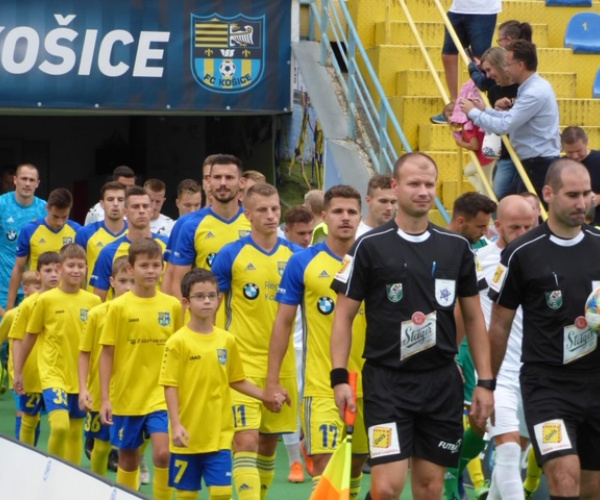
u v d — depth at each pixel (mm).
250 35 18953
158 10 18688
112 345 11203
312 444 10195
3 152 24578
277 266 11180
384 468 8531
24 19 18406
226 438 10336
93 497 8234
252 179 14055
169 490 10938
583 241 8922
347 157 18016
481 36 17391
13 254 18047
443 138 18078
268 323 11125
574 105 18688
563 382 8867
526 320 9016
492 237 14797
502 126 14508
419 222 8727
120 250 14109
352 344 10203
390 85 19172
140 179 23844
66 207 16703
